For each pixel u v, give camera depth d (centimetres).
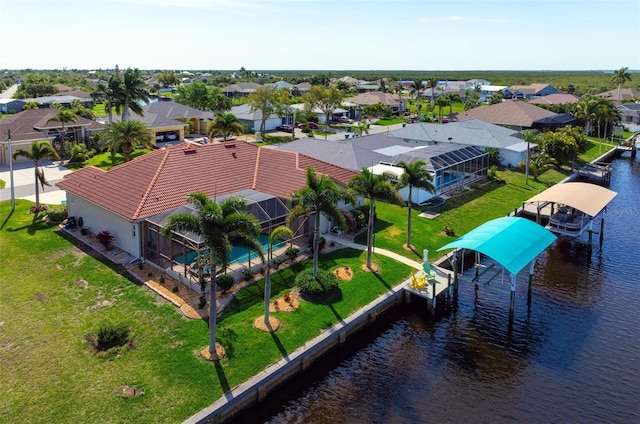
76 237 3975
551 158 6775
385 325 3175
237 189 4150
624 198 6150
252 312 2934
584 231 4772
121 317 2842
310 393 2511
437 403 2442
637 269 4044
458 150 6125
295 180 4256
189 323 2791
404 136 7869
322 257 3747
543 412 2381
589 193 4697
